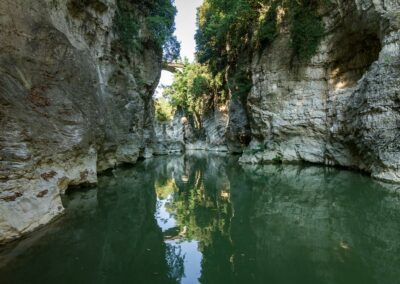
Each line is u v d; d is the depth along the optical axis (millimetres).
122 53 20297
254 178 15312
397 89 11336
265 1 22062
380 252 5812
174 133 54531
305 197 10492
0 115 6574
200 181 15539
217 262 5723
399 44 11867
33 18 9188
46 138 8609
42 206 7430
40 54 9164
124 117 20609
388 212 8188
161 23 24391
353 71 17266
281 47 20641
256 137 23734
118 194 11930
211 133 46156
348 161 15922
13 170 6559
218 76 35906
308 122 18953
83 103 11656
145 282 5039
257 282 4891
